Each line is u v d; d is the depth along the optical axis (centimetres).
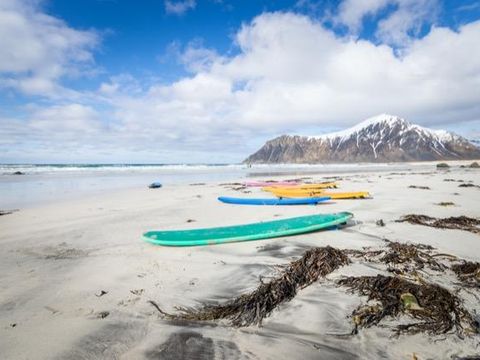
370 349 294
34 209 1193
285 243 675
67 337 320
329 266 486
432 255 561
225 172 4903
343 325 337
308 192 1600
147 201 1428
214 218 1007
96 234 793
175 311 378
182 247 661
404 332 318
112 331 331
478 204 1174
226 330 334
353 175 3669
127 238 751
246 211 1145
